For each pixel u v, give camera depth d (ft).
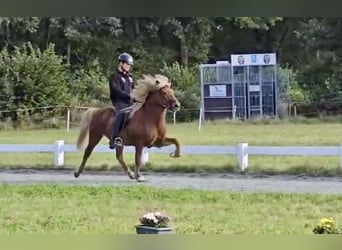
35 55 125.39
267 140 79.25
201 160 60.34
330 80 144.36
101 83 134.62
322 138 80.89
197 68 140.26
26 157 65.62
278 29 157.07
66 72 134.62
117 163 58.85
